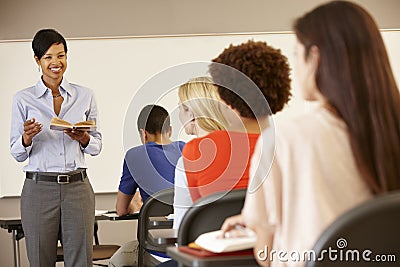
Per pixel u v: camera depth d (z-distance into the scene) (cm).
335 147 159
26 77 586
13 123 428
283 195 160
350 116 159
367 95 159
